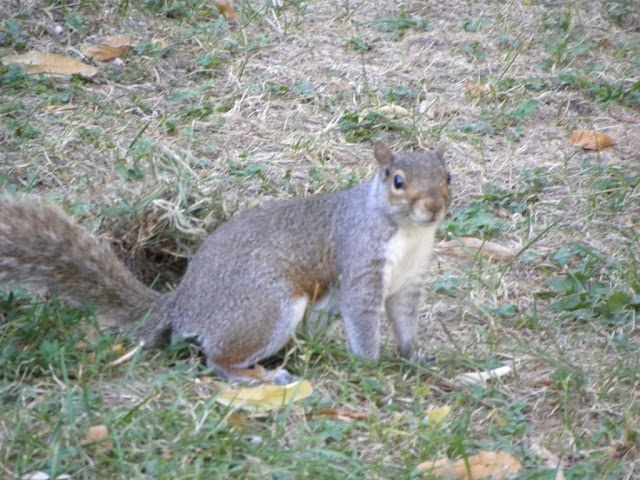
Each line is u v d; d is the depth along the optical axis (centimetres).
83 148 1260
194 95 1412
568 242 1244
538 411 954
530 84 1559
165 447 806
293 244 970
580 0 1812
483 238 1233
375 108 1435
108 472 780
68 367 900
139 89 1416
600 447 904
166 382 895
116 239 1081
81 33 1511
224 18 1609
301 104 1434
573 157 1410
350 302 976
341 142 1367
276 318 952
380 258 961
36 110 1319
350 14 1669
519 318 1103
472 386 973
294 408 889
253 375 945
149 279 1097
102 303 968
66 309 978
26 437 794
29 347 923
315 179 1272
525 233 1252
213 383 921
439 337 1066
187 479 770
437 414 898
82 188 1179
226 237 970
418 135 1389
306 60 1535
